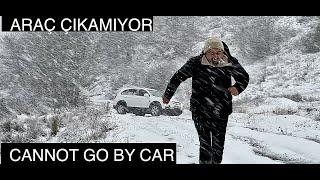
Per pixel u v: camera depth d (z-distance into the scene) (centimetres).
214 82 556
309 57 4566
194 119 573
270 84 4044
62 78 3400
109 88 5566
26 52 3678
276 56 5022
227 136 1139
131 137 1059
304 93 3403
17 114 3359
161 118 1773
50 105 3375
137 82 5428
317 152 898
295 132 1295
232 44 5975
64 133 1411
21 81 3556
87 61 3581
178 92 4272
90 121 1460
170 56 6212
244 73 546
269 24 5631
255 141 1050
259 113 2222
